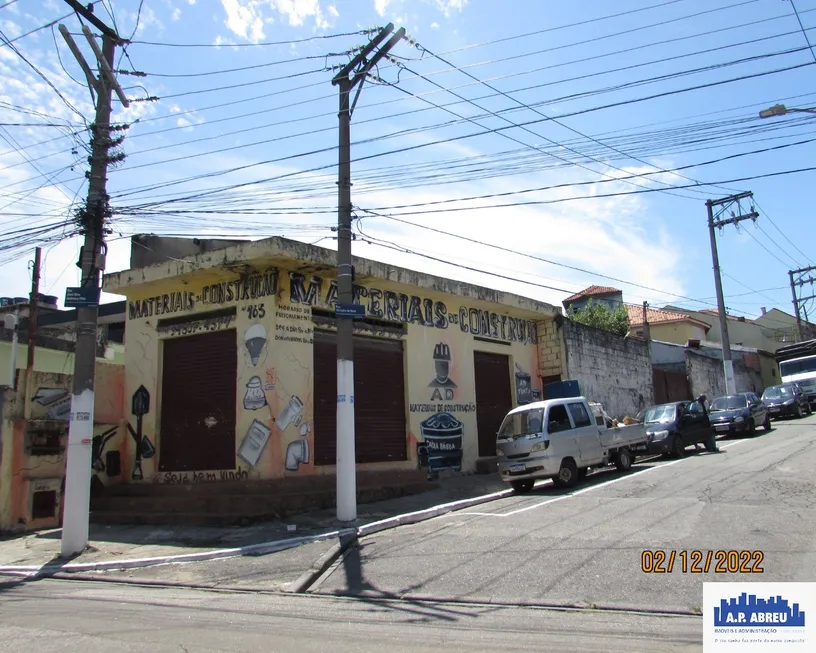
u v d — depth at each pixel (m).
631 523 9.43
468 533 9.89
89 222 11.17
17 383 13.07
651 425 18.31
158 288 15.68
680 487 12.12
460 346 18.80
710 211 30.89
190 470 14.50
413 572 8.19
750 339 52.94
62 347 18.77
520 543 8.92
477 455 18.59
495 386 20.36
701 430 18.86
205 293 14.94
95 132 11.37
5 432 12.73
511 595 6.98
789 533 8.23
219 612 6.78
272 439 13.26
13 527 12.57
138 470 15.22
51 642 5.60
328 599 7.46
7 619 6.57
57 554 10.56
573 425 14.54
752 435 22.84
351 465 11.52
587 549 8.29
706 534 8.48
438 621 6.23
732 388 29.36
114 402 15.59
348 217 12.17
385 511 12.48
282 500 12.27
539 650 5.15
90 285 10.95
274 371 13.53
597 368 24.45
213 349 14.72
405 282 16.19
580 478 15.45
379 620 6.33
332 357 15.04
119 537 11.55
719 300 30.33
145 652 5.24
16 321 16.62
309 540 10.21
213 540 10.74
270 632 5.87
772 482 11.88
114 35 11.68
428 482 15.59
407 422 16.59
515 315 21.48
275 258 13.27
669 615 6.09
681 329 44.75
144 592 8.11
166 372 15.44
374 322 16.22
